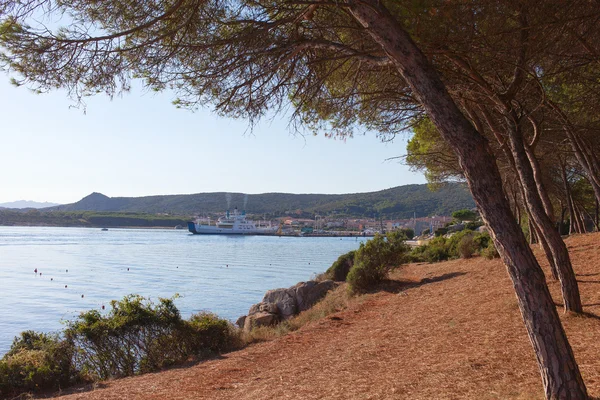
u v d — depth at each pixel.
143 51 5.21
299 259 61.12
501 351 6.44
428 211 176.38
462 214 73.56
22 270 43.19
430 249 27.14
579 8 5.66
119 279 37.38
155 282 35.62
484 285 12.62
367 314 12.59
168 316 10.03
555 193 26.08
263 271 45.03
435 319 9.88
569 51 6.54
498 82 7.66
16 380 8.07
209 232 166.62
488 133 10.86
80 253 66.19
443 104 3.79
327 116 7.58
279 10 5.50
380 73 7.11
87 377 8.85
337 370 7.15
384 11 4.02
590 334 6.48
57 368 8.51
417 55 3.91
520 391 4.65
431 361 6.67
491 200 3.63
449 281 15.16
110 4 4.83
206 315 11.26
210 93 5.80
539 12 5.66
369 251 17.52
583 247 15.98
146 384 7.73
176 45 5.27
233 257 63.84
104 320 9.62
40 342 9.33
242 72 5.71
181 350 10.14
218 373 8.12
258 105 6.11
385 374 6.43
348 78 7.27
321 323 12.25
